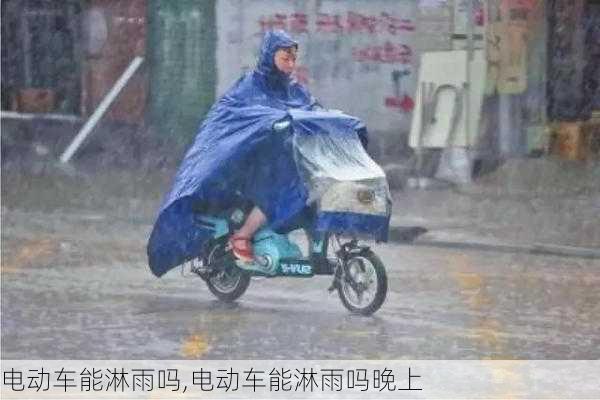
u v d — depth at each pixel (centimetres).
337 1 4625
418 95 4369
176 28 4834
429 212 3728
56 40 4938
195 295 2584
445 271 2911
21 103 4906
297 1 4688
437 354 2108
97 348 2123
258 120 2331
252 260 2408
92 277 2772
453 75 4334
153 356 2072
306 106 2436
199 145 2402
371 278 2373
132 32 4881
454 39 4388
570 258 3136
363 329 2281
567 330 2311
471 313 2439
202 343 2164
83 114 4912
